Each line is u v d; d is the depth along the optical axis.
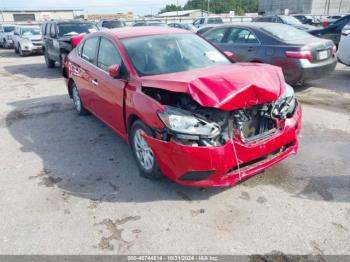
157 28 4.94
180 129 2.95
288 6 54.31
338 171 3.77
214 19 24.73
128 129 3.87
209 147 2.91
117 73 3.80
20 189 3.66
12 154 4.63
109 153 4.52
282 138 3.36
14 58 16.50
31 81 10.05
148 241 2.78
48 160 4.38
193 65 4.09
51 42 11.50
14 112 6.73
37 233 2.93
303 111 5.91
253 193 3.40
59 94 8.16
